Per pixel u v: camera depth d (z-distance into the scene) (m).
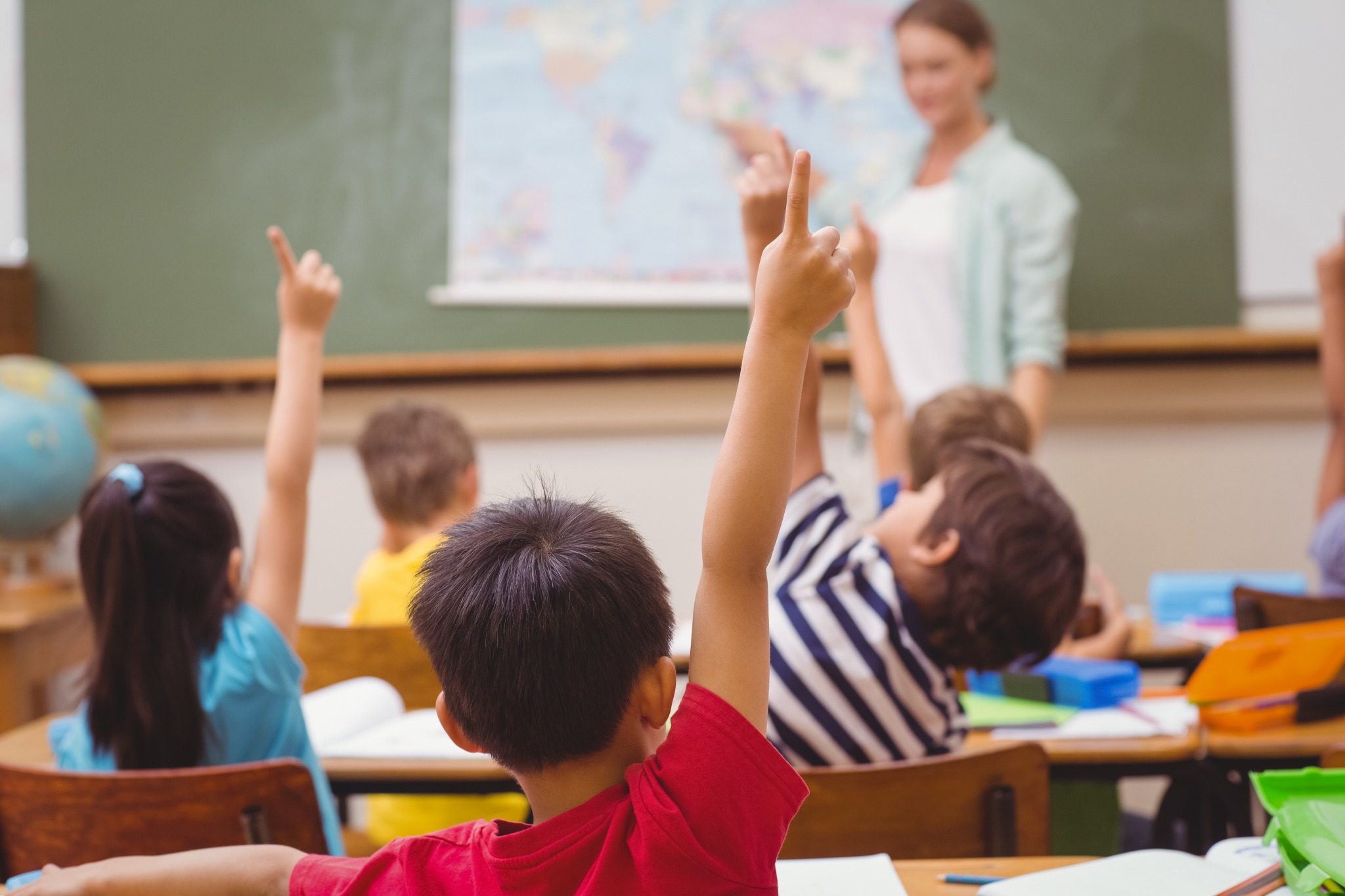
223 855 0.73
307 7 3.31
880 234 2.98
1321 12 3.04
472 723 0.64
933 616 1.13
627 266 3.27
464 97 3.29
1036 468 1.17
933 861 0.93
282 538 1.28
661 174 3.25
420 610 0.66
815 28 3.19
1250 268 3.10
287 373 1.31
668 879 0.59
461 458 2.03
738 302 3.24
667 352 3.21
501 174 3.29
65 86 3.36
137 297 3.36
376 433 2.04
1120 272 3.12
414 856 0.67
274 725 1.16
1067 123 3.12
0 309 3.25
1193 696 1.30
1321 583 2.12
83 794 1.01
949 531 1.12
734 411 0.67
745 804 0.61
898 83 3.17
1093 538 3.25
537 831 0.63
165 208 3.35
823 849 1.02
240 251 3.34
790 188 0.66
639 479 3.36
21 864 1.06
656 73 3.24
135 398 3.39
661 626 0.64
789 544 1.16
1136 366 3.18
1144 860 0.83
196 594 1.12
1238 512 3.21
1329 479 2.29
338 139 3.31
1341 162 3.05
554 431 3.38
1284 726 1.37
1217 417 3.20
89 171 3.36
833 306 0.67
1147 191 3.11
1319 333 3.03
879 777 1.01
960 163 2.92
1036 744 1.02
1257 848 0.86
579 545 0.64
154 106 3.35
